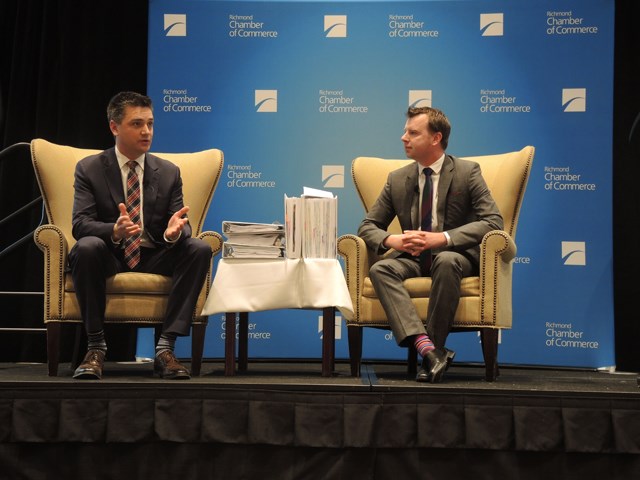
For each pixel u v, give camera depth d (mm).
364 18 4480
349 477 2789
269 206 4457
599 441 2738
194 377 3123
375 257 3416
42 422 2801
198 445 2820
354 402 2801
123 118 3227
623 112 4453
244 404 2814
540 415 2762
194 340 3180
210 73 4492
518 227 4352
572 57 4371
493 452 2783
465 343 4328
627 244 4422
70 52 4602
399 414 2793
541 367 4262
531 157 3504
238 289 3160
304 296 3143
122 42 4641
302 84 4477
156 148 4465
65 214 3477
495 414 2773
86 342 4348
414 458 2795
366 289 3238
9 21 4668
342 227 4438
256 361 4367
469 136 4410
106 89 4598
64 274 3113
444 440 2779
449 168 3412
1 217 4559
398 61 4457
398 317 3090
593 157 4328
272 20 4500
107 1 4625
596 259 4293
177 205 3348
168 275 3219
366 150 4441
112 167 3301
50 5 4637
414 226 3416
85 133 4543
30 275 4508
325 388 2811
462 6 4441
